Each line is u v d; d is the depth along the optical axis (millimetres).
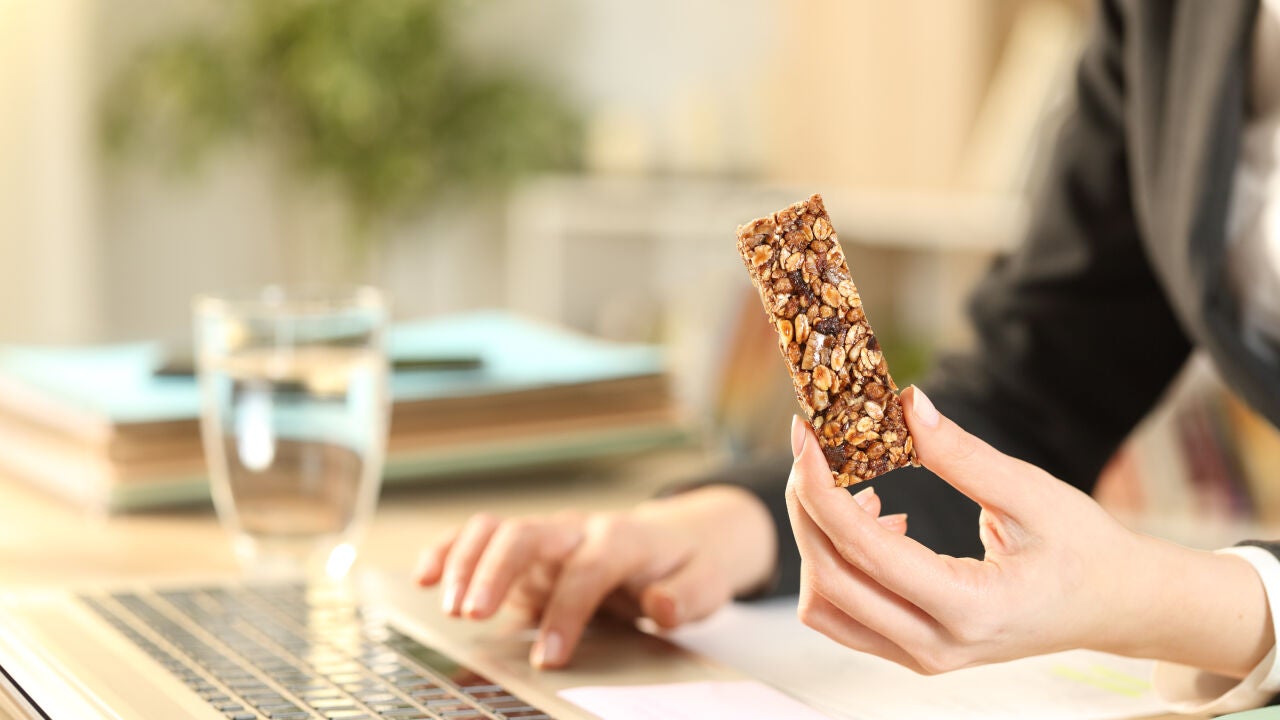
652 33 5391
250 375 1116
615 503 1367
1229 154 1124
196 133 4781
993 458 839
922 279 3678
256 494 1123
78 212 4699
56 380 1422
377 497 1380
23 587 1092
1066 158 1327
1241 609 886
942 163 3750
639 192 4648
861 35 4016
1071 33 3150
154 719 841
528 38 5406
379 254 5266
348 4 4758
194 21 4828
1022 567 838
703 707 891
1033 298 1303
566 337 1772
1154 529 1373
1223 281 1184
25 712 863
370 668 927
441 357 1474
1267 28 1142
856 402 826
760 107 4941
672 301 4391
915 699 912
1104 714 897
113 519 1292
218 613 1019
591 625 1033
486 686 906
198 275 4969
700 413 1951
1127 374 1285
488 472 1484
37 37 4613
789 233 825
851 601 842
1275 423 1105
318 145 4902
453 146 5078
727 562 1057
